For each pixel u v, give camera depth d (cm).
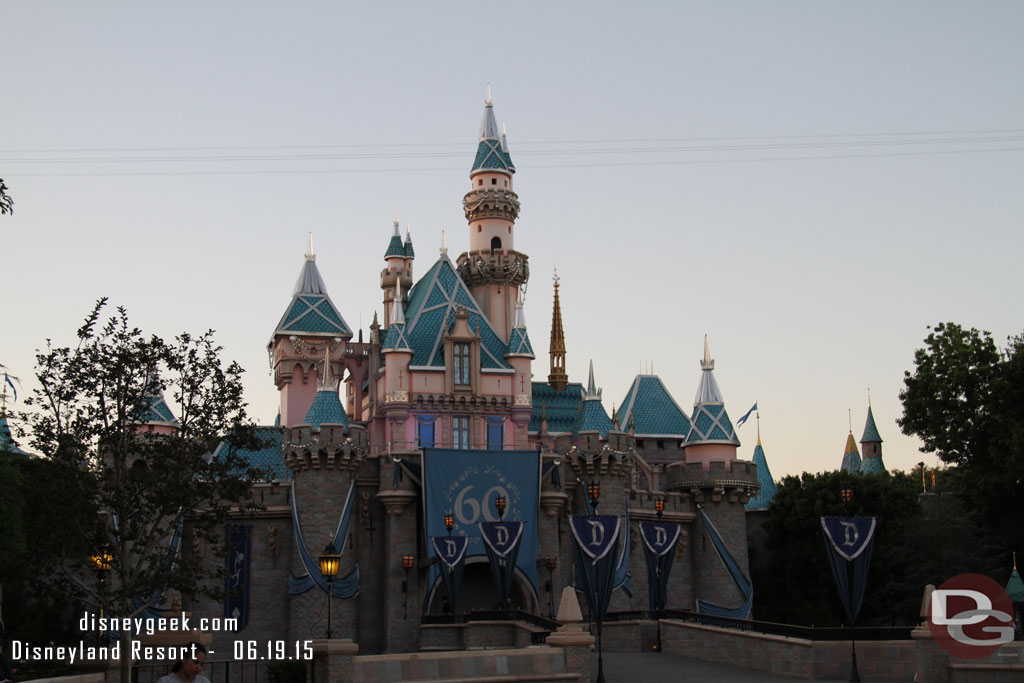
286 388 10200
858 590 5606
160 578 5003
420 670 4634
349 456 8269
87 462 5128
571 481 8844
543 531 8512
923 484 11100
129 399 5119
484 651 4809
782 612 9500
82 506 4925
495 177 11194
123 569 5081
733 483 9425
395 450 9175
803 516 9669
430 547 7975
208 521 5381
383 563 8300
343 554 8156
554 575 8444
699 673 5831
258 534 8300
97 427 5056
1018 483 8125
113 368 5062
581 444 8881
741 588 9338
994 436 8169
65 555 5266
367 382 10500
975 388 8344
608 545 5547
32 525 5178
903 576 9156
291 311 10331
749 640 6031
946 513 8756
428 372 9388
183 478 5228
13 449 6347
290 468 8350
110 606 5022
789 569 9644
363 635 8162
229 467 5353
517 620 6806
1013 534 8300
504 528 7019
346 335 10375
